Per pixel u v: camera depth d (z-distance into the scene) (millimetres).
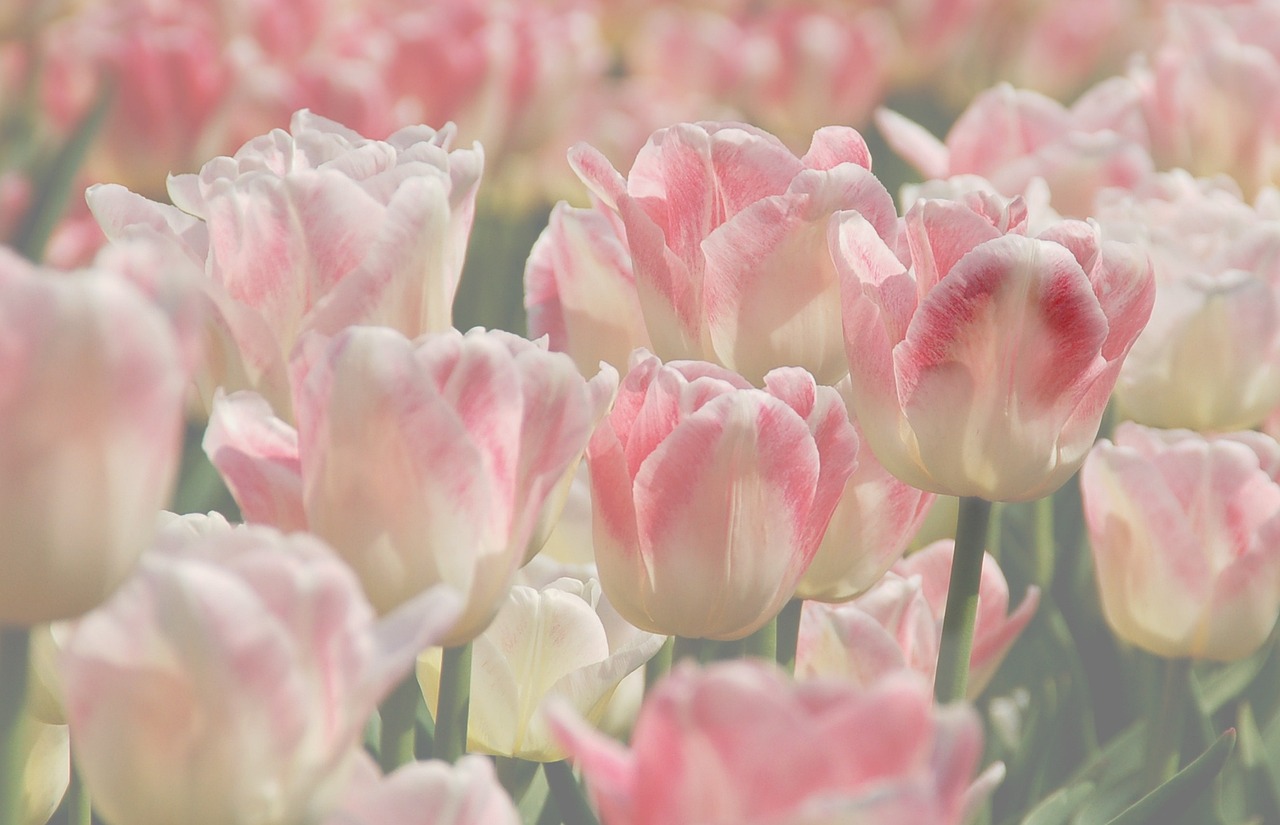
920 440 972
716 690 803
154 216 985
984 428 965
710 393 949
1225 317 1166
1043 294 949
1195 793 1027
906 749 804
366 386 883
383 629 840
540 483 906
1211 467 1081
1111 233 1192
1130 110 1477
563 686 987
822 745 802
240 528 846
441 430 888
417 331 954
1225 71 1557
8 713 855
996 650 1090
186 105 1671
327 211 953
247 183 965
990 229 962
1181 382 1182
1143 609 1091
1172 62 1604
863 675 1010
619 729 1042
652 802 817
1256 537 1072
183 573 820
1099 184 1312
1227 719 1214
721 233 1000
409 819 836
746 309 1008
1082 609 1256
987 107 1416
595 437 955
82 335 810
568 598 997
